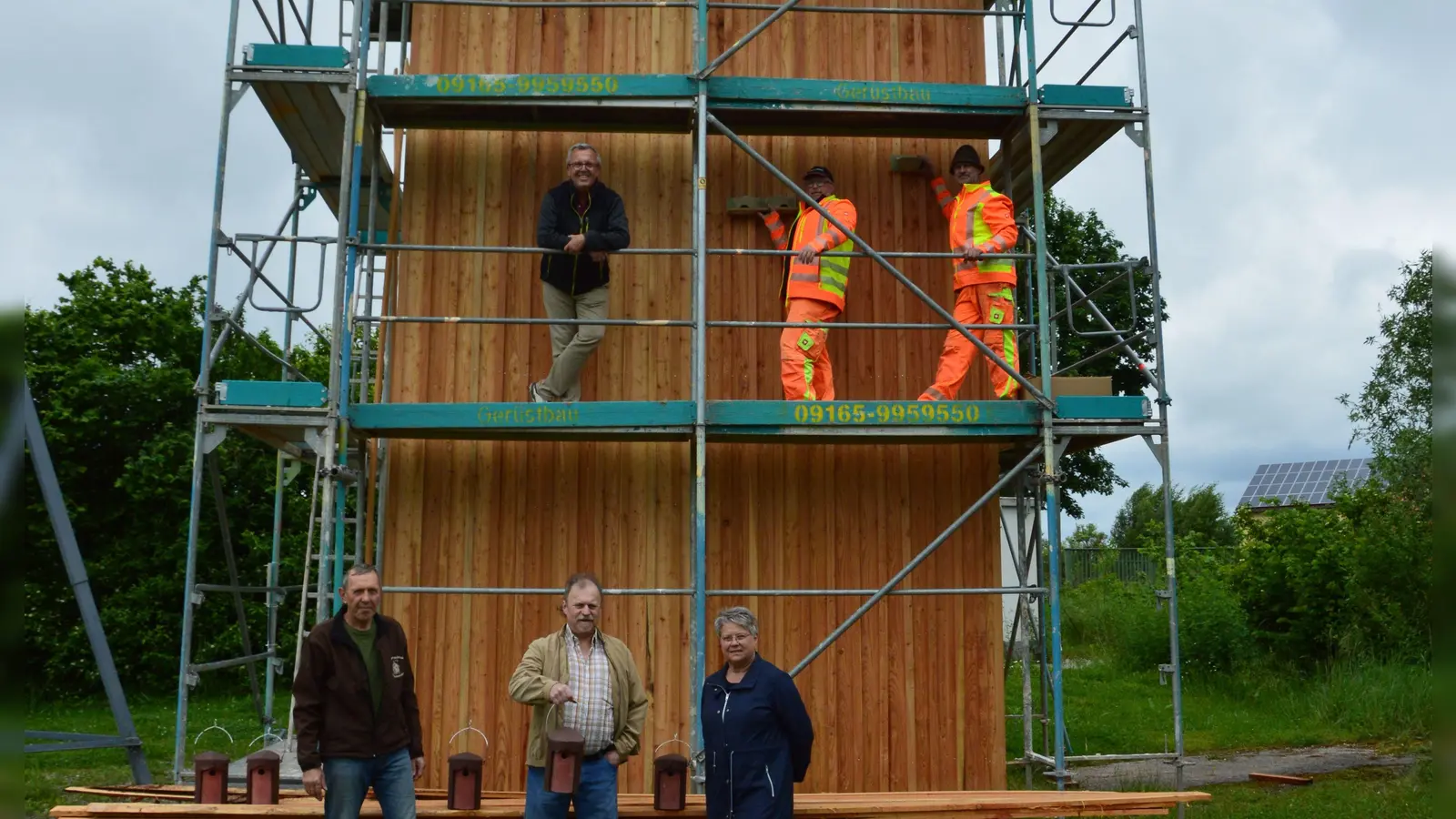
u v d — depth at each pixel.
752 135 8.81
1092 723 14.74
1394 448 18.45
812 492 8.58
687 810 6.42
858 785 8.34
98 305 19.77
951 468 8.69
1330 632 16.75
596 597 5.78
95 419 18.56
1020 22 9.10
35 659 18.12
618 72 8.79
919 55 9.02
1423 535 16.20
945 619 8.56
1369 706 14.32
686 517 8.45
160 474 18.66
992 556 8.63
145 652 18.42
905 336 8.85
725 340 8.68
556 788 5.49
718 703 5.53
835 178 8.97
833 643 8.44
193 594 7.45
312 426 7.42
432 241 8.56
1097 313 9.20
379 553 8.34
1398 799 9.91
